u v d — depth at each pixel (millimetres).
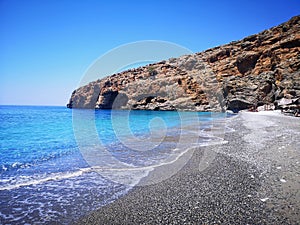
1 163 7902
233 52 57875
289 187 4750
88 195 4859
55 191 5125
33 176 6297
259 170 6039
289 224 3363
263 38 53156
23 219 3852
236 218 3609
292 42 44969
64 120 33250
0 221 3779
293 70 37031
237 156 7785
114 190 5117
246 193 4578
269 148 8727
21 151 10406
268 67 49250
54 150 10578
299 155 7441
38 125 25141
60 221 3771
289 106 28453
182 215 3807
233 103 45812
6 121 31250
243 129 15812
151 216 3830
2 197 4793
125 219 3770
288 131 13477
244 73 53062
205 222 3541
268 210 3812
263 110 39156
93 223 3684
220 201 4273
